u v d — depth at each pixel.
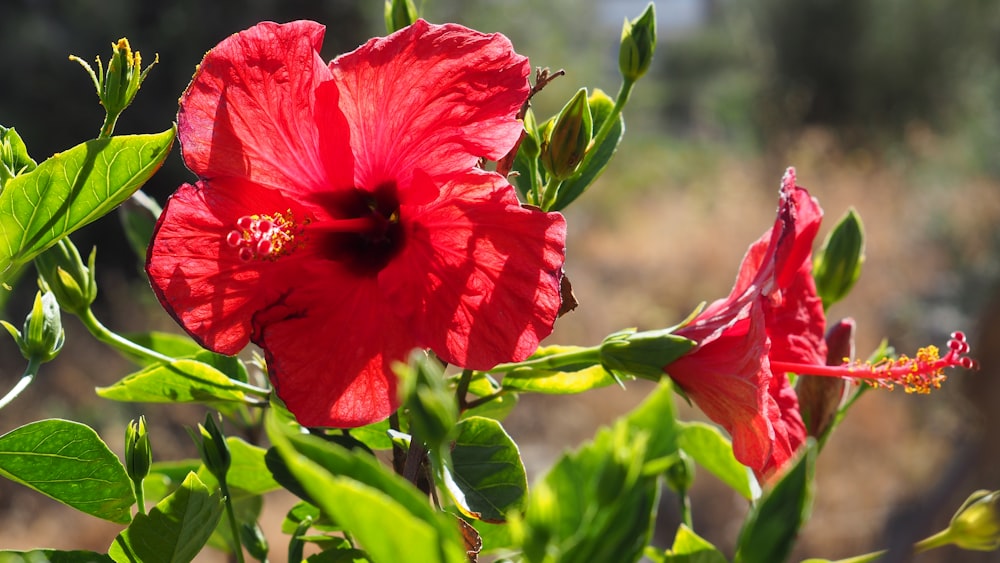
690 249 3.74
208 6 3.33
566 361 0.52
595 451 0.41
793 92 5.08
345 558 0.49
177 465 0.60
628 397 2.78
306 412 0.49
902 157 4.55
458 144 0.50
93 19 3.29
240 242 0.49
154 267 0.49
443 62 0.50
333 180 0.51
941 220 3.27
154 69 3.31
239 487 0.56
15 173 0.51
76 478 0.49
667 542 2.21
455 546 0.38
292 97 0.50
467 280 0.50
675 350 0.51
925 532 1.89
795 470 0.41
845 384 0.59
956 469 1.87
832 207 3.75
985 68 4.68
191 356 0.55
